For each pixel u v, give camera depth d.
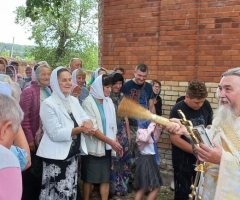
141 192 4.49
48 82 4.27
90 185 4.45
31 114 4.10
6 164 1.54
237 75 2.25
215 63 5.20
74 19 26.50
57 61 26.20
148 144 4.45
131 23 5.98
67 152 3.67
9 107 1.71
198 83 3.63
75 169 3.81
